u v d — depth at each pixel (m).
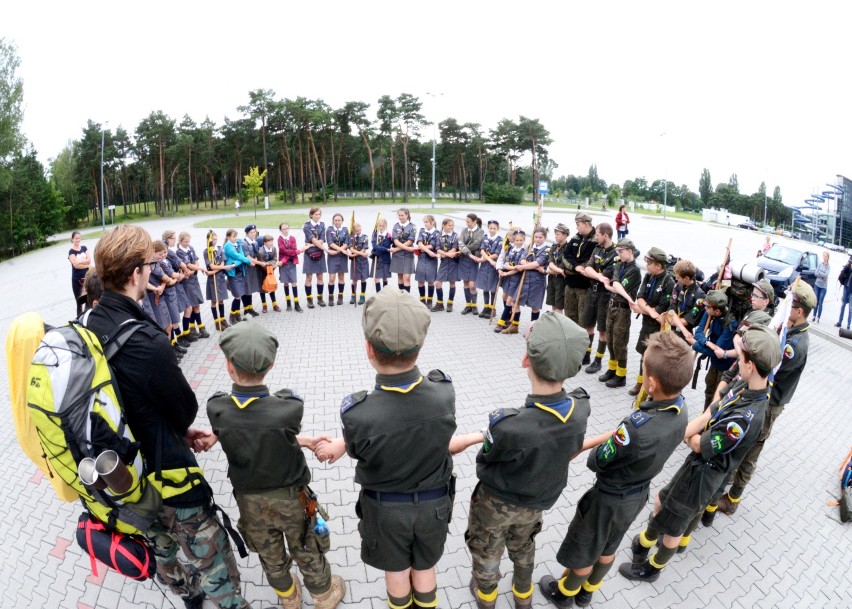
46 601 3.35
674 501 3.27
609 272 6.82
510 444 2.52
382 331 2.23
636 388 6.56
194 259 8.42
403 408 2.34
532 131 65.50
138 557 2.50
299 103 61.12
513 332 8.96
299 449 2.73
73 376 2.09
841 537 4.22
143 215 62.47
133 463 2.25
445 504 2.59
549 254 8.43
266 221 37.34
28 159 40.38
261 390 2.55
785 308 3.78
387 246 10.41
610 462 2.78
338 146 66.38
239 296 9.29
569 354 2.43
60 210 41.91
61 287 16.06
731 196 102.50
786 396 4.04
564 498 4.51
